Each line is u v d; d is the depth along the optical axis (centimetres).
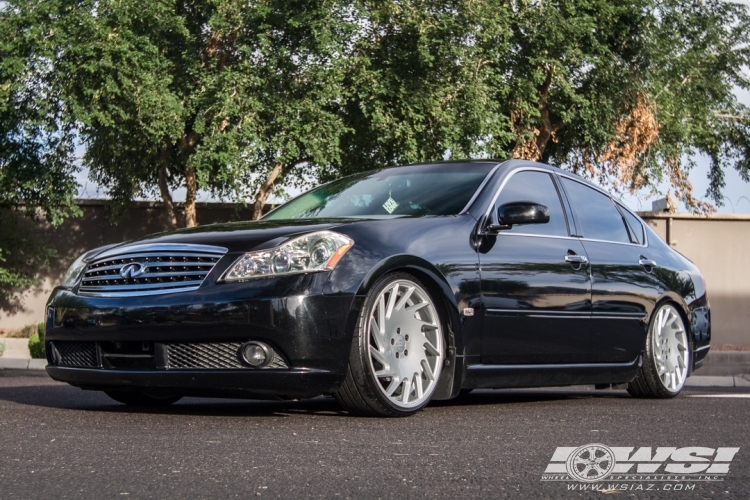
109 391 505
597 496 260
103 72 1379
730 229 1723
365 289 417
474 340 468
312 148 1441
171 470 290
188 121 1560
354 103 1599
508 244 499
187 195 1619
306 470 291
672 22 1809
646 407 534
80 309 439
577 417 458
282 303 400
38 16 1384
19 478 278
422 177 539
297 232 423
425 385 450
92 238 1694
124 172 1538
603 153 1817
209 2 1480
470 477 284
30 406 502
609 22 1695
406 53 1509
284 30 1506
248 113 1430
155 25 1441
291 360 401
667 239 1714
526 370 501
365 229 436
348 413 459
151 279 428
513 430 396
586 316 538
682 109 1866
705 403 573
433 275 449
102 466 297
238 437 363
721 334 1716
